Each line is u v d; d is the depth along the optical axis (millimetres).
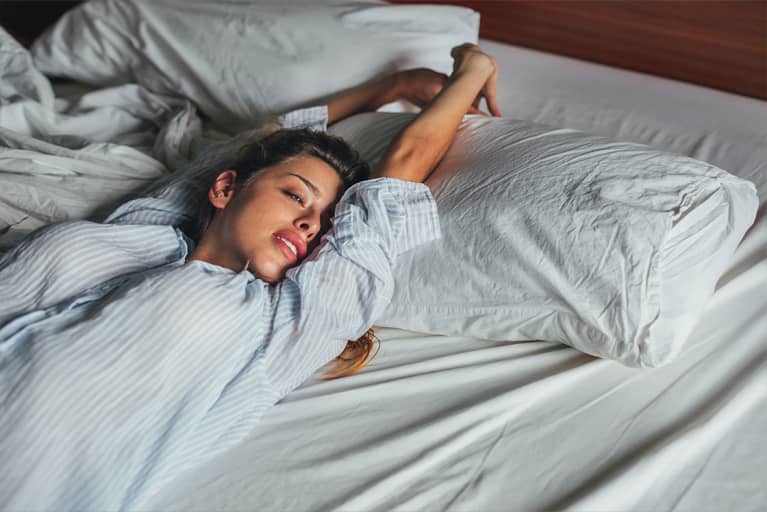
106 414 714
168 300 778
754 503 714
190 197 1052
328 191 967
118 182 1164
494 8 1829
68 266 846
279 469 759
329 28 1392
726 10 1561
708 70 1630
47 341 732
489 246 902
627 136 1302
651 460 738
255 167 973
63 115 1410
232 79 1428
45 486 671
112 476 700
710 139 1252
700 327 941
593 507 696
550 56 1616
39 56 1652
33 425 681
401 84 1264
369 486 728
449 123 1065
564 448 780
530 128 1058
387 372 893
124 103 1482
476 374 881
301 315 864
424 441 786
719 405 815
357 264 905
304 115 1230
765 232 1062
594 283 835
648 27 1666
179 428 748
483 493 730
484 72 1163
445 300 930
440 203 979
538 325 895
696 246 862
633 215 847
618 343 837
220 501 722
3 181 1068
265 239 917
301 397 866
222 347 800
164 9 1516
